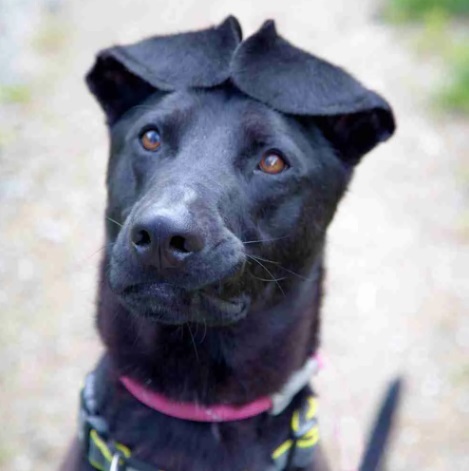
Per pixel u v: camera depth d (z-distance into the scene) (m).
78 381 5.00
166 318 2.55
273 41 2.88
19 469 4.48
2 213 6.33
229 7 10.39
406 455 4.72
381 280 5.99
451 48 9.08
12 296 5.55
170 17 10.00
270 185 2.84
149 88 3.06
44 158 7.05
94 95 3.13
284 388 2.95
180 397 2.85
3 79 8.12
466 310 5.73
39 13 9.63
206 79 2.85
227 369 2.88
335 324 5.58
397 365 5.29
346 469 4.45
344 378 5.19
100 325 2.99
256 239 2.81
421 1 9.95
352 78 2.94
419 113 8.02
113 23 9.68
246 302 2.78
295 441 2.98
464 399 5.07
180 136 2.82
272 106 2.85
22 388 4.93
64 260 5.89
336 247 6.29
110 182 3.00
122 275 2.49
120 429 2.89
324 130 3.10
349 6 10.42
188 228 2.36
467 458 4.72
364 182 7.07
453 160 7.38
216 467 2.87
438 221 6.62
